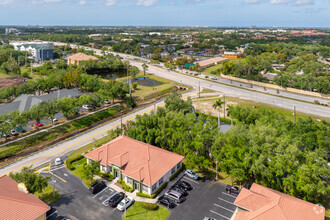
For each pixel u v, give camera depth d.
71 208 45.78
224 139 55.34
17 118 71.69
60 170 58.59
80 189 51.62
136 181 51.00
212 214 44.69
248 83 151.12
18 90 109.69
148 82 153.38
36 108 78.12
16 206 38.03
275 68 187.75
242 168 51.19
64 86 131.88
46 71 157.88
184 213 44.97
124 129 74.12
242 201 42.28
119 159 55.09
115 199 47.19
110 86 114.44
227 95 124.38
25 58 194.88
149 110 104.75
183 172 58.88
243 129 57.38
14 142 71.75
